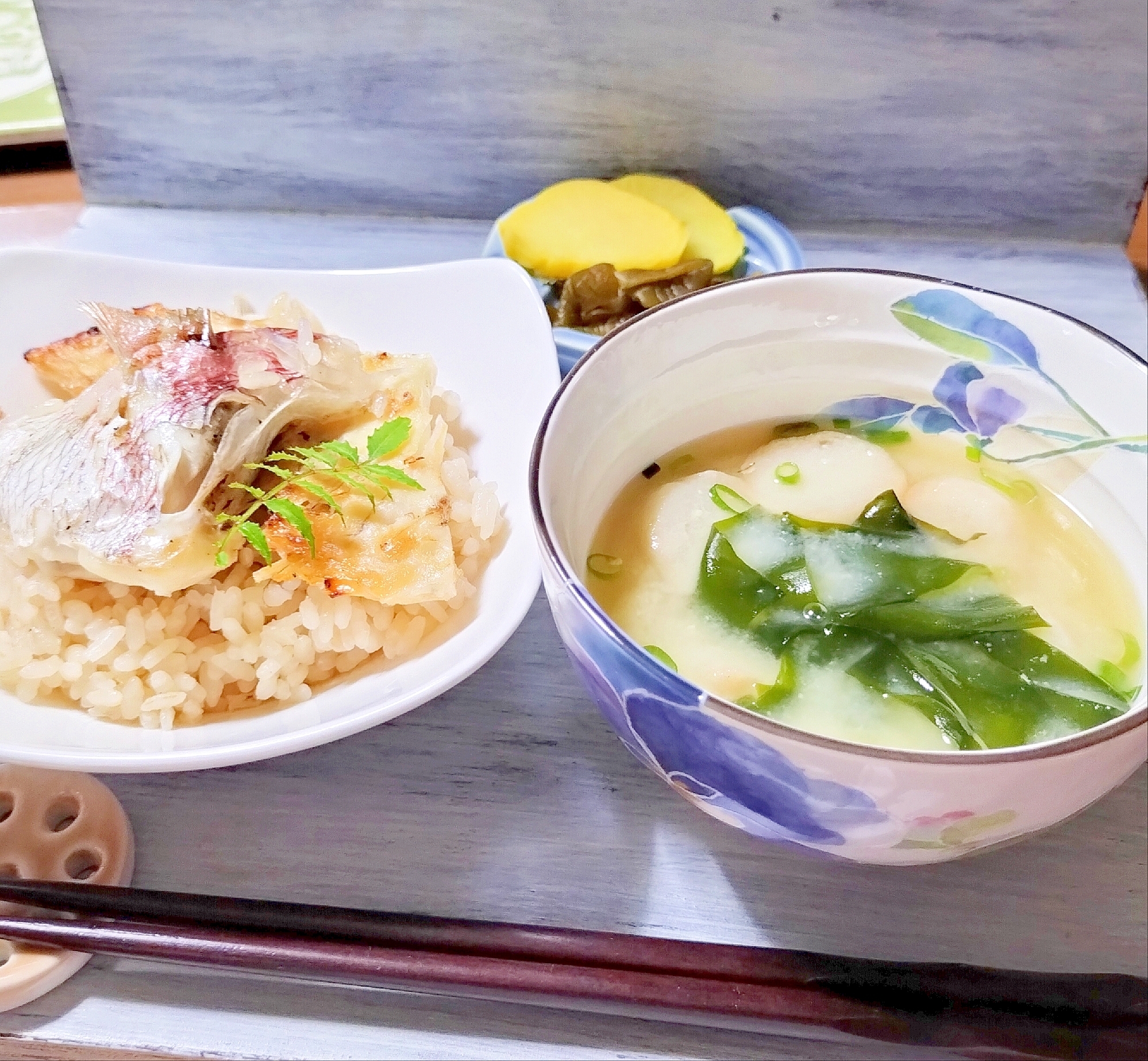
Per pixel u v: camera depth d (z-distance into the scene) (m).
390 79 0.42
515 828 0.27
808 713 0.23
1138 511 0.26
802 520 0.27
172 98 0.43
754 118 0.42
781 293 0.27
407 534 0.29
